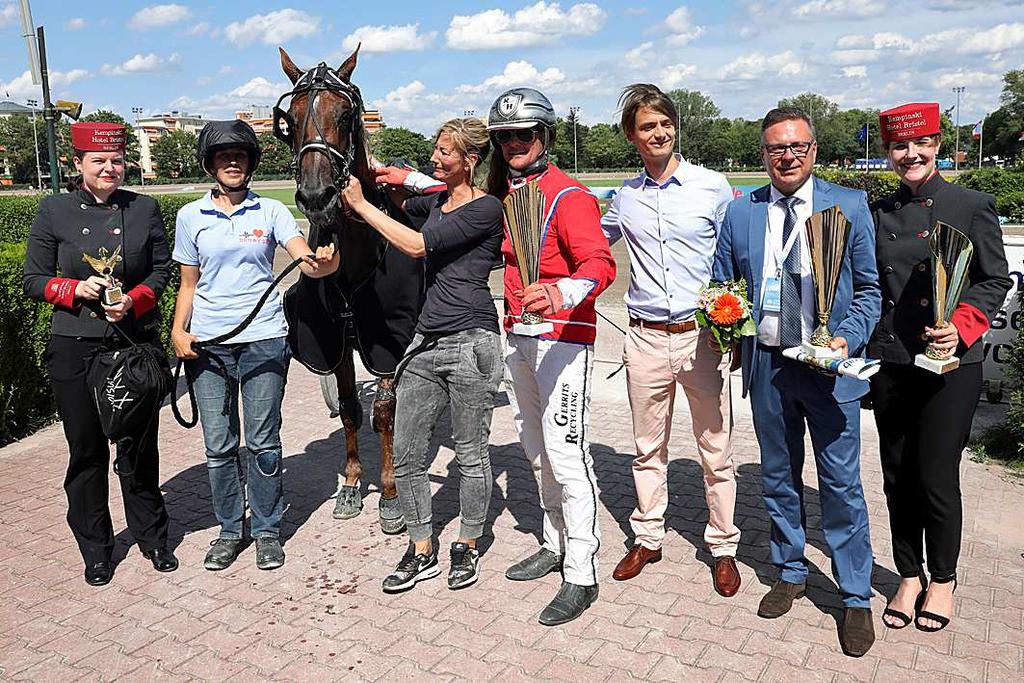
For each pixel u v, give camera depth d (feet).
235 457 13.50
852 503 10.67
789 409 10.94
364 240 13.48
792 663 10.37
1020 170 70.69
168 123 478.59
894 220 10.80
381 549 14.05
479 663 10.57
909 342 10.62
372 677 10.35
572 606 11.53
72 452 12.73
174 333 12.80
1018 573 12.43
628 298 12.46
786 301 10.56
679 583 12.51
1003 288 10.39
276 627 11.62
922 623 11.03
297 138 12.28
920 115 10.26
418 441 12.06
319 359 14.19
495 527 14.74
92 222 12.62
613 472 17.15
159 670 10.65
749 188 13.14
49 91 36.27
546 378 11.34
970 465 16.72
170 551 13.89
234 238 12.73
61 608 12.26
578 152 289.94
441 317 11.57
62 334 12.46
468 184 11.51
